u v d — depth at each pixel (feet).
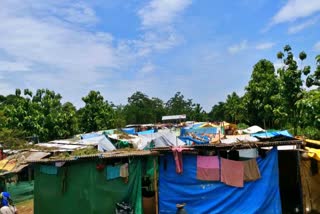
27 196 61.21
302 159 39.91
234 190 38.11
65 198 40.40
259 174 38.09
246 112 116.88
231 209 38.06
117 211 38.55
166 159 40.22
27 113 107.96
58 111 118.21
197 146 38.01
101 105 139.54
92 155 37.50
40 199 43.57
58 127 111.14
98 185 38.65
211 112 312.50
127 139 72.43
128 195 40.47
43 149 61.67
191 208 38.99
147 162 43.55
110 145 63.67
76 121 119.75
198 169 39.04
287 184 46.50
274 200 38.17
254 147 37.35
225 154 40.78
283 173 46.73
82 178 39.34
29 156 58.23
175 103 374.22
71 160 38.06
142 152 39.06
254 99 110.63
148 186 44.91
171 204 39.63
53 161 39.09
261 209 37.76
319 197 40.63
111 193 39.27
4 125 102.83
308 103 43.70
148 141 63.57
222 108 271.08
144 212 42.01
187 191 39.27
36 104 110.83
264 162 38.42
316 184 40.81
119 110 306.96
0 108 127.95
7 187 59.52
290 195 46.09
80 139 71.72
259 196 37.93
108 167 39.22
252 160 38.11
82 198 39.09
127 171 40.27
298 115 70.33
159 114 323.16
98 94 140.56
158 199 40.16
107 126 139.03
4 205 39.40
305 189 40.60
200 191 38.88
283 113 74.74
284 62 74.38
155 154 38.88
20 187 60.95
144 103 334.44
